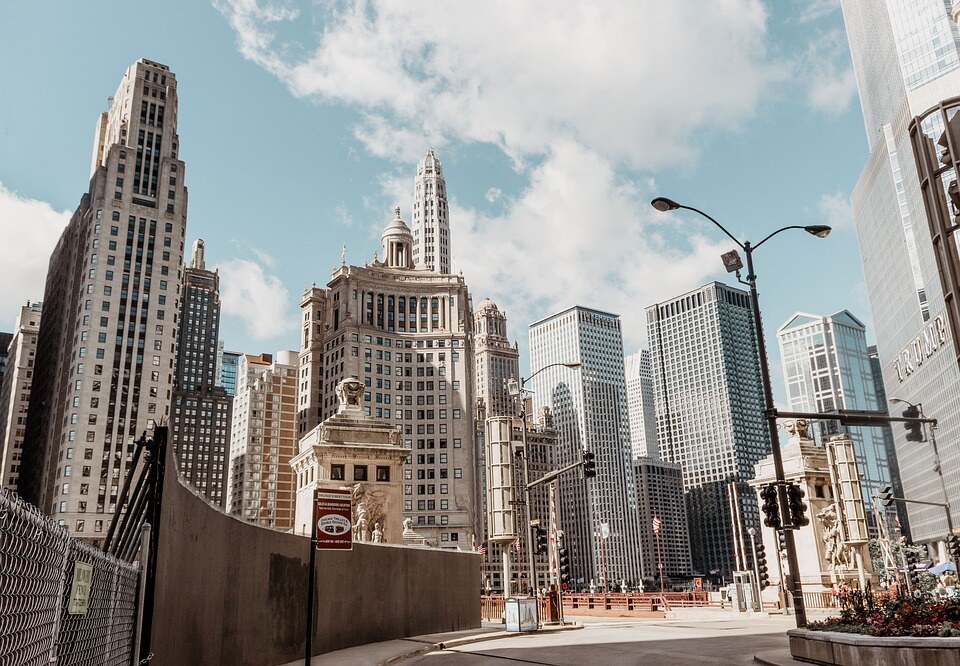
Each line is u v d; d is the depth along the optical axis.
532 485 43.28
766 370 26.45
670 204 28.59
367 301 165.00
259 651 20.00
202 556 15.67
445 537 150.50
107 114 175.38
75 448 130.00
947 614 17.98
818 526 54.94
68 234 164.25
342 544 16.36
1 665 4.55
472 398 168.62
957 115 19.61
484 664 23.20
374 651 25.81
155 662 11.63
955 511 161.25
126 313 140.75
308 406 166.25
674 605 61.84
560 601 43.31
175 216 151.38
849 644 18.53
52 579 5.84
